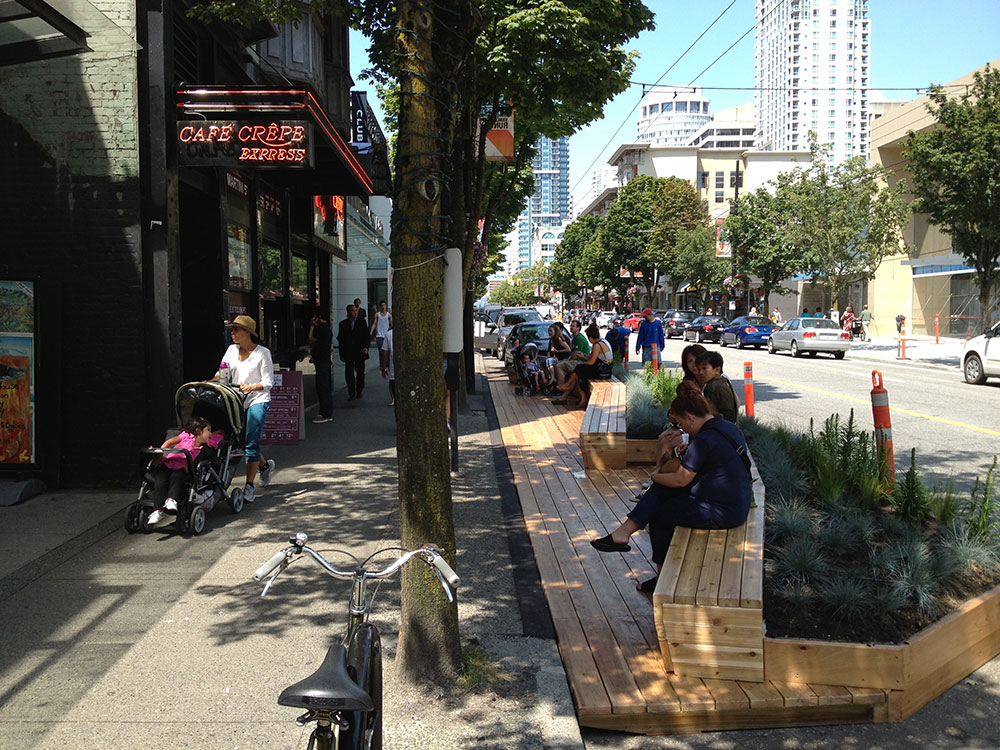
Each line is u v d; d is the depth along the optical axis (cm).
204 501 723
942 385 1966
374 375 2256
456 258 556
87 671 454
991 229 2375
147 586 586
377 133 1911
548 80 1212
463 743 382
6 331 852
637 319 5059
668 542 548
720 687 432
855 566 521
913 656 436
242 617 530
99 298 863
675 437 638
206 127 886
